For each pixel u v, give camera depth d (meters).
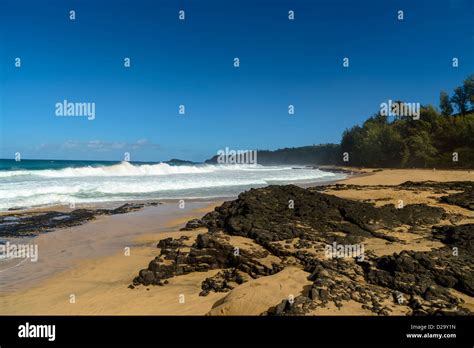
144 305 10.11
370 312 8.23
